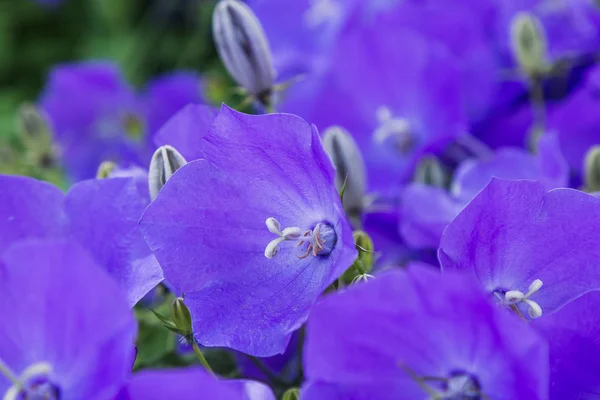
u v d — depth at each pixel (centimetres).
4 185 27
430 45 38
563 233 26
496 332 23
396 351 24
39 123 40
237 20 33
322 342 24
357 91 39
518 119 39
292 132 26
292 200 27
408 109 39
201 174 26
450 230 24
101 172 30
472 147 38
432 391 24
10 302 24
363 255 29
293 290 27
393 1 42
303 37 44
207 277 26
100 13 64
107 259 27
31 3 65
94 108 50
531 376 23
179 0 60
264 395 24
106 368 23
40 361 24
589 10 41
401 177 37
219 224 27
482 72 39
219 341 26
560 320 25
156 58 60
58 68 50
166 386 23
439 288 23
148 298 33
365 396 24
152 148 40
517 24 37
